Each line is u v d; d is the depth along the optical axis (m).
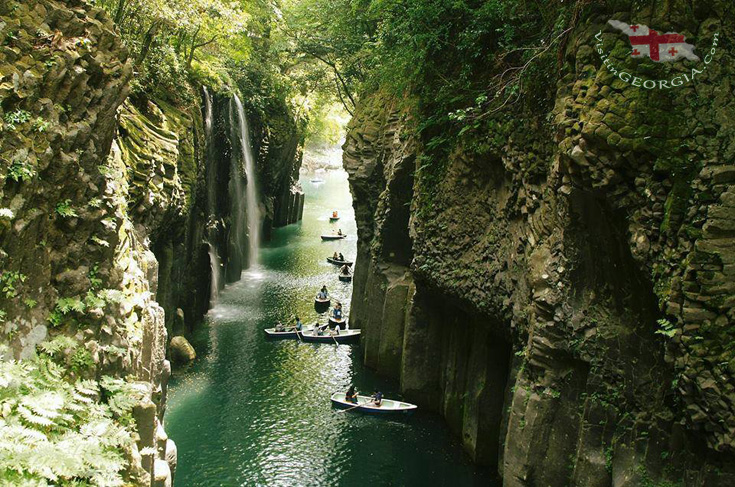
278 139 48.12
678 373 10.88
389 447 20.89
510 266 16.77
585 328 13.40
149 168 20.45
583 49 12.55
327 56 41.00
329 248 49.62
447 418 22.20
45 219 11.73
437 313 23.53
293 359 27.81
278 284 39.25
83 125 12.52
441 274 20.25
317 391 24.86
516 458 14.80
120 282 14.09
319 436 21.47
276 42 40.31
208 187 33.09
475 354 20.47
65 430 10.68
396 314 26.14
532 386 14.77
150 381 15.53
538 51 15.11
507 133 16.34
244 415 22.56
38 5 11.92
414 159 23.36
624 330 12.93
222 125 35.47
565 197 12.87
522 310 15.92
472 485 18.84
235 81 42.16
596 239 13.05
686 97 11.05
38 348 11.36
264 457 19.98
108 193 13.88
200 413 22.52
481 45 18.02
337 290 38.09
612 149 11.59
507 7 16.62
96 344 12.35
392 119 27.06
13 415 10.01
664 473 12.08
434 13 18.23
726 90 10.80
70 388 11.10
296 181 61.94
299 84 47.12
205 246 30.61
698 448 11.32
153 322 16.11
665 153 11.05
